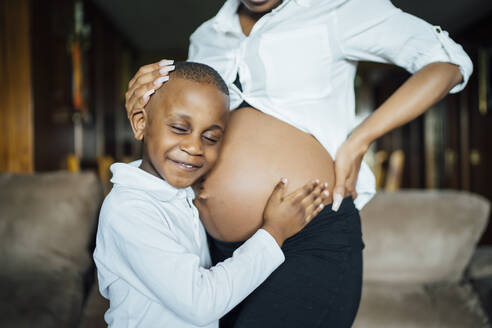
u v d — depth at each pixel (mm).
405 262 1750
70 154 4305
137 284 749
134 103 770
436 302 1613
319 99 839
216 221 839
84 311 1634
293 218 748
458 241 1747
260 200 797
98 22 5543
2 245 1755
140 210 743
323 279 745
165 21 6422
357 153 804
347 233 786
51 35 3793
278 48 818
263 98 848
